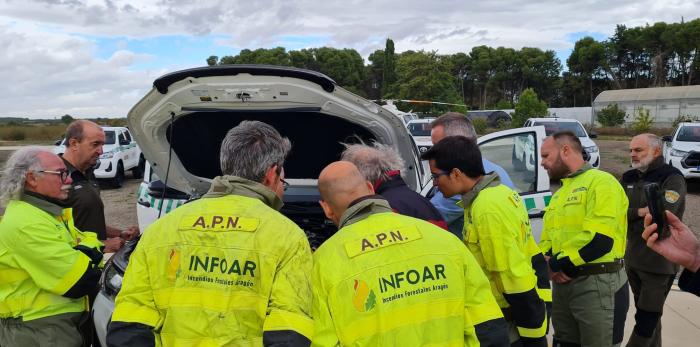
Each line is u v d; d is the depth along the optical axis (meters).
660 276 3.35
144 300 1.67
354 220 1.72
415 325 1.56
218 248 1.63
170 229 1.70
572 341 3.04
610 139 31.92
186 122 2.98
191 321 1.59
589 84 74.88
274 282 1.61
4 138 40.81
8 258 2.29
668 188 3.46
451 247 1.69
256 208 1.71
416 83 44.09
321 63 68.62
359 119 2.82
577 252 2.80
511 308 2.17
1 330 2.41
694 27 64.31
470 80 83.94
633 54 72.94
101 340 2.67
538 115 36.59
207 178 3.58
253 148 1.78
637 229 3.44
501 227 2.13
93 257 2.54
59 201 2.45
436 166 2.33
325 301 1.61
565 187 3.02
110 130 14.15
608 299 2.83
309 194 3.70
